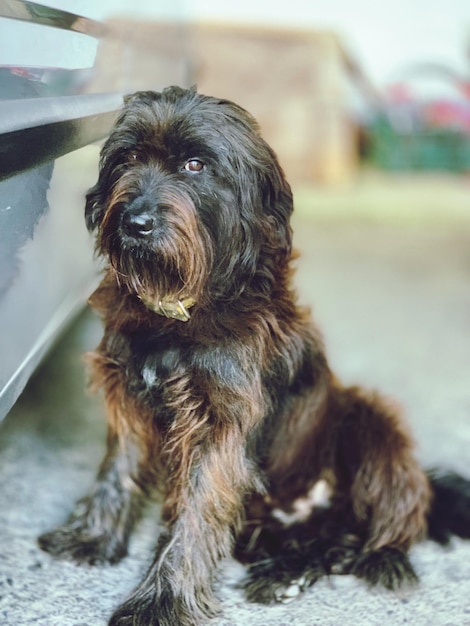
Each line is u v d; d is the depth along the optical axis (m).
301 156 4.62
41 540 1.24
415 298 2.70
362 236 3.60
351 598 1.16
